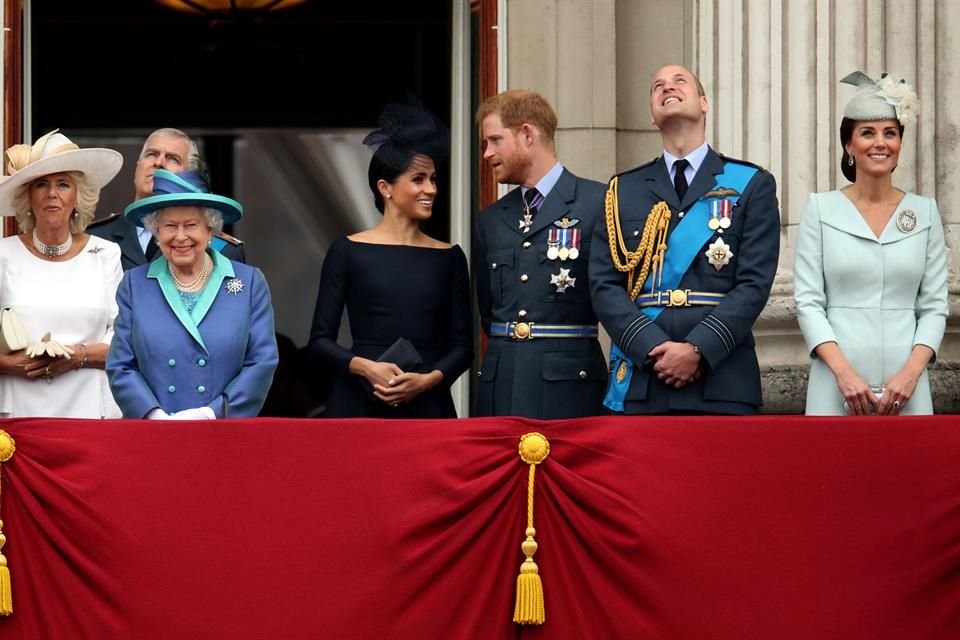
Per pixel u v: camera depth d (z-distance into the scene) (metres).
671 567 25.66
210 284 28.23
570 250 30.25
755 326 33.53
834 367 28.38
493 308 30.77
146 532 25.73
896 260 28.92
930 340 28.69
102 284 29.56
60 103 47.62
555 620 25.70
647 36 36.56
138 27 47.31
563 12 36.38
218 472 25.86
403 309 31.20
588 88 36.28
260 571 25.69
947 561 25.78
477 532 25.78
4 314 28.81
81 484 25.80
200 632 25.59
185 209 27.84
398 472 25.86
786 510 25.81
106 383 29.31
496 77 36.59
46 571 25.75
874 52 33.88
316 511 25.80
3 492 25.83
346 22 46.56
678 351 27.81
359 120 47.72
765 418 26.00
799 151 33.97
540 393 29.95
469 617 25.66
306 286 47.31
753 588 25.67
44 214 29.09
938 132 33.91
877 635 25.66
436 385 30.80
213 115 47.84
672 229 28.83
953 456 25.94
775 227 28.78
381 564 25.70
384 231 31.80
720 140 34.66
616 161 36.34
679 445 25.94
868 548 25.78
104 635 25.59
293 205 47.62
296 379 45.22
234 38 47.47
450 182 38.75
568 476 25.83
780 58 34.31
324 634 25.59
